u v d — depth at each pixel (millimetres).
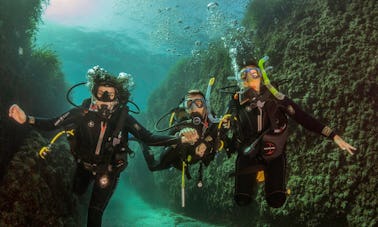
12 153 4715
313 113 6180
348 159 5531
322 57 6523
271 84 3092
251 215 7418
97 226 3125
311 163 6039
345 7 6613
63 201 5426
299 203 5996
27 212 4293
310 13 7219
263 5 8516
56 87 8297
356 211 5293
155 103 13594
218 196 8344
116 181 3457
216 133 3402
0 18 5594
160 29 21641
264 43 8102
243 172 3084
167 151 3678
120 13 22516
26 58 6793
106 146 3186
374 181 5195
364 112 5582
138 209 11789
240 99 3129
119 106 3314
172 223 9234
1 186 4223
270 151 2928
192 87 11312
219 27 13172
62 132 3270
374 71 5652
